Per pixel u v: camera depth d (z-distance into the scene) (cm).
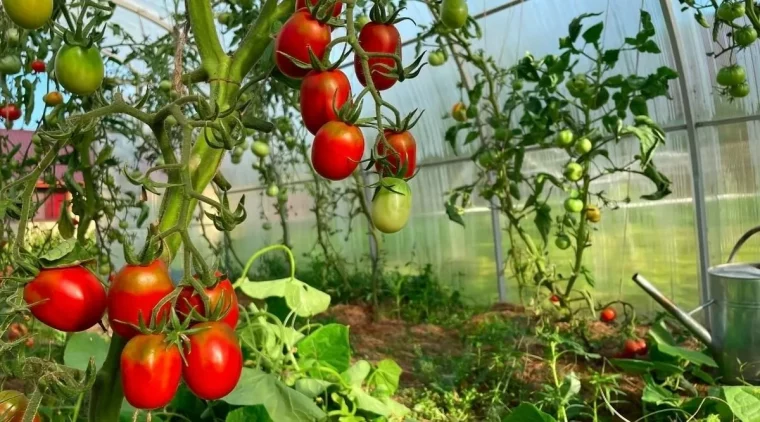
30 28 81
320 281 469
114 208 276
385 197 78
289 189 566
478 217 419
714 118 283
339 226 532
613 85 253
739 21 261
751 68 265
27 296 69
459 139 407
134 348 63
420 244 469
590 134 271
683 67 282
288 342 200
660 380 240
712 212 294
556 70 261
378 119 73
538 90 274
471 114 302
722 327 223
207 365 65
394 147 79
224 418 183
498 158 303
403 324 366
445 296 413
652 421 211
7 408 78
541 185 294
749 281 212
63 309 69
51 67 182
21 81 212
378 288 434
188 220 67
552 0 321
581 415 219
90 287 71
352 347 314
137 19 469
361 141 76
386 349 310
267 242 609
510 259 363
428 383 258
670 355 242
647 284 235
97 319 73
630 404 227
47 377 68
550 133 286
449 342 322
